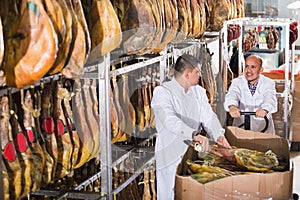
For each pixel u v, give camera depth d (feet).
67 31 6.26
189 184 8.70
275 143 11.99
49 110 7.31
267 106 15.43
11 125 6.51
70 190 8.38
